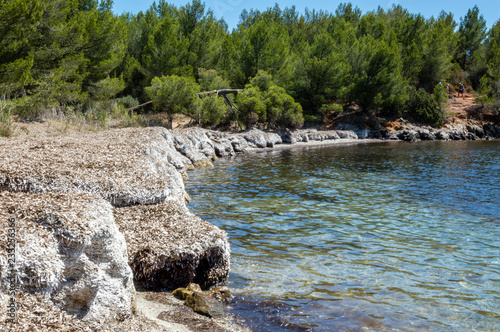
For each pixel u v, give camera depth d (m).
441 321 4.90
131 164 8.62
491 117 45.06
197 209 10.45
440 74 49.78
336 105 37.25
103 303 3.68
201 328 4.36
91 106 24.31
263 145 30.08
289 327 4.64
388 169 19.19
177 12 36.59
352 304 5.30
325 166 19.97
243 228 8.87
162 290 5.42
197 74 33.19
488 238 8.37
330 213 10.41
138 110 29.66
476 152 27.97
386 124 41.34
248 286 5.79
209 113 28.52
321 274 6.33
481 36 58.22
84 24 21.55
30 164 7.38
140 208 6.77
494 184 15.09
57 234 3.69
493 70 49.03
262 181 15.16
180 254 5.45
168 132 17.20
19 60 16.72
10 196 4.88
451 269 6.63
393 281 6.11
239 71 33.78
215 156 22.25
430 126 42.53
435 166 20.42
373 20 48.50
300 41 44.56
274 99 33.06
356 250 7.53
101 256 3.83
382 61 38.88
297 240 8.09
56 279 3.48
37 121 17.98
